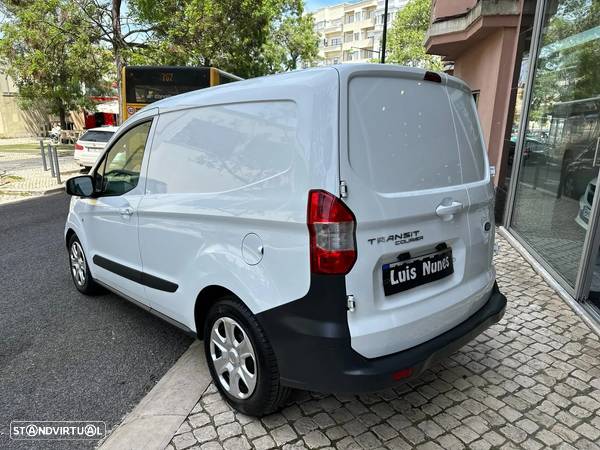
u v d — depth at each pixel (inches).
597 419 106.1
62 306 175.6
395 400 113.5
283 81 93.8
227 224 102.3
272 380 96.6
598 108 178.1
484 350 137.1
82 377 126.8
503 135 297.6
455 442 98.6
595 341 141.8
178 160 118.3
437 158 101.7
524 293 179.0
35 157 823.1
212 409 109.7
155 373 128.9
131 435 100.6
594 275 193.8
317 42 1421.0
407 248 93.0
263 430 102.2
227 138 104.3
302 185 86.7
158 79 397.4
